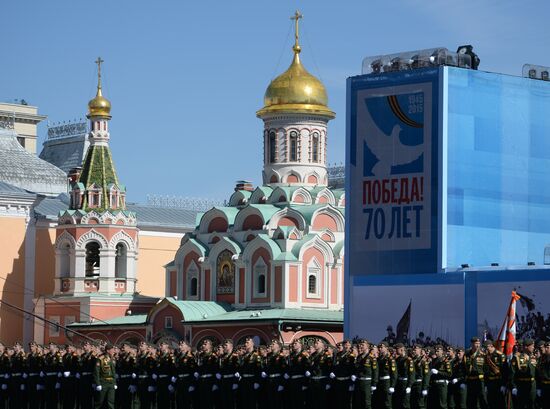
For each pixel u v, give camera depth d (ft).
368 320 215.10
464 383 167.53
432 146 211.20
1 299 353.31
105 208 350.64
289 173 338.75
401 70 216.13
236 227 334.03
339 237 328.90
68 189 437.17
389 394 170.09
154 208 407.23
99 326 337.52
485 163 214.69
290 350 183.83
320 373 176.76
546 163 221.87
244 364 185.78
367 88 219.20
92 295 344.90
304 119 339.16
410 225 212.84
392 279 212.64
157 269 389.19
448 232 209.77
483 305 200.13
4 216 356.18
